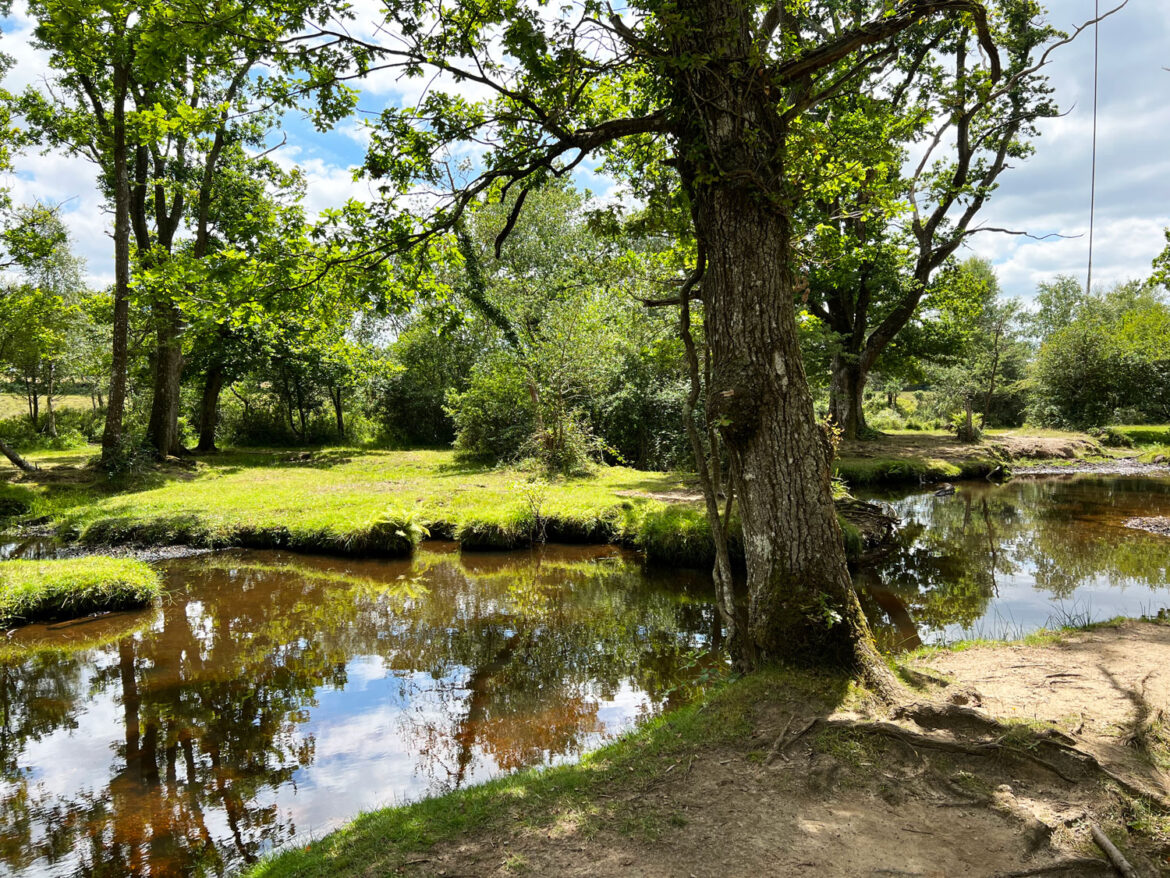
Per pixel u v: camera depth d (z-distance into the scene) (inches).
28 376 1155.3
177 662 291.7
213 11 207.5
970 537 508.7
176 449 908.6
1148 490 751.1
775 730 163.3
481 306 938.7
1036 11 649.6
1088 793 138.0
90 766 205.9
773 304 196.1
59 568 374.3
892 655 249.6
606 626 330.6
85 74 658.8
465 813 141.9
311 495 611.8
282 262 256.8
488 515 505.0
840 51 192.5
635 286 390.6
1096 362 1348.4
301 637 322.0
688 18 179.3
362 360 973.8
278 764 205.3
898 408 1878.7
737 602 362.0
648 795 142.1
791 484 193.8
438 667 283.1
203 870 154.7
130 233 834.8
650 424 847.1
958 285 909.2
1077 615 315.9
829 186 344.8
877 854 121.1
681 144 207.3
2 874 154.1
